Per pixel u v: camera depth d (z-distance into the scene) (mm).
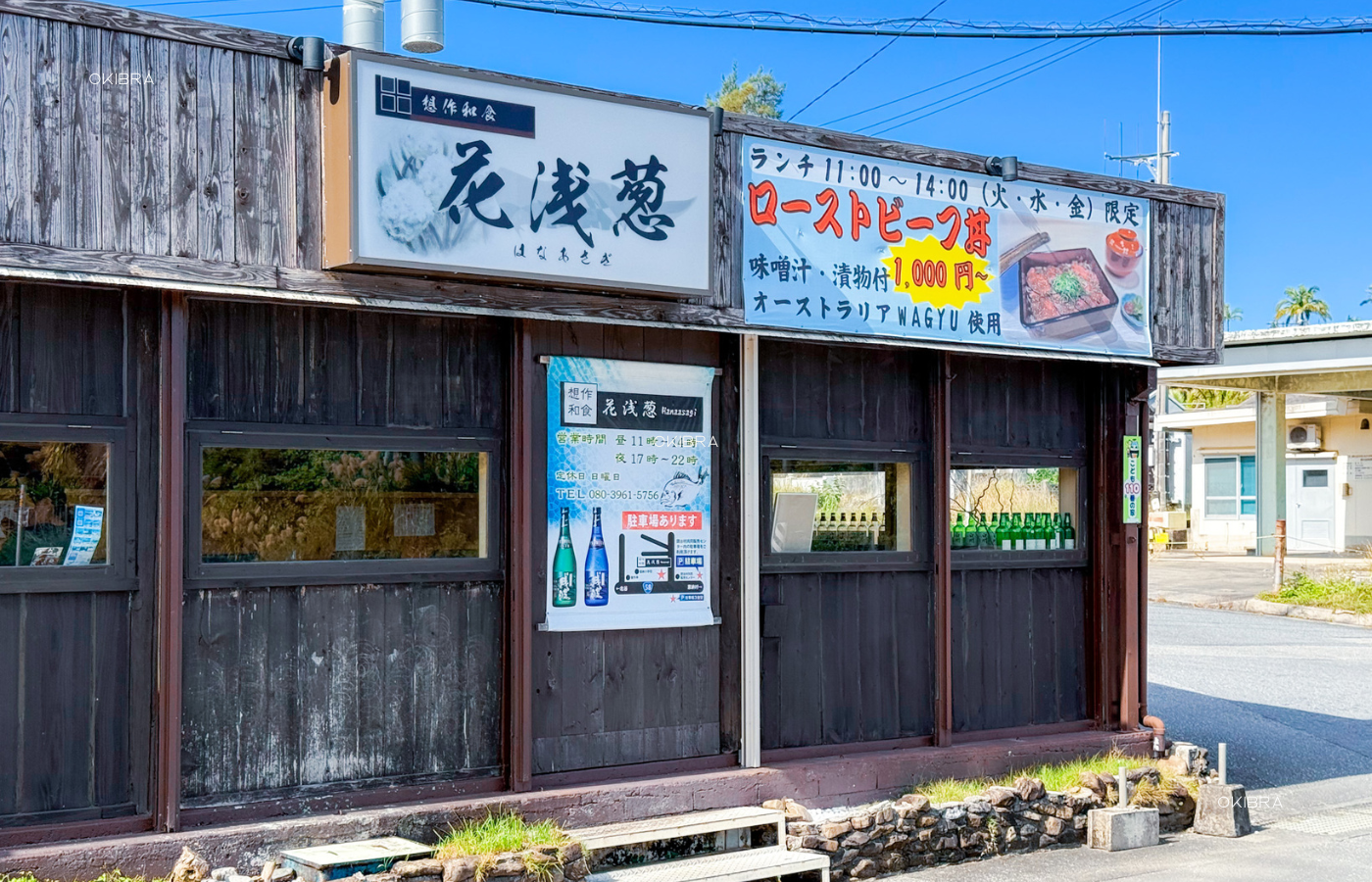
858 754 8008
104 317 5848
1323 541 31062
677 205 6875
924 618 8422
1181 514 33250
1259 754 10414
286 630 6250
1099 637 9242
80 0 5543
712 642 7531
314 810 6266
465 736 6734
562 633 7027
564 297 6684
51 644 5699
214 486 6094
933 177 8109
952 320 8156
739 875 6590
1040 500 9164
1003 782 8258
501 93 6320
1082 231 8766
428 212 6086
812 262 7625
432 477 6715
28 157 5434
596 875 6480
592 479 7117
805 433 8008
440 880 5762
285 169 6000
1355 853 7824
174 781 5812
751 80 29906
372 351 6535
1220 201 9492
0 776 5574
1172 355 9188
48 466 5738
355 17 7660
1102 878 7211
